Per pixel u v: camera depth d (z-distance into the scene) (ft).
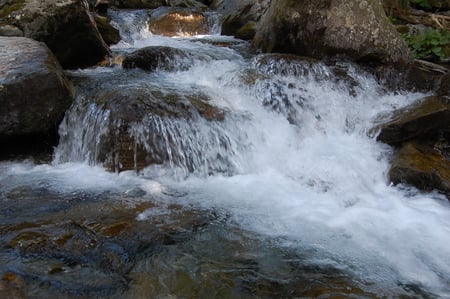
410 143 15.88
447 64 23.85
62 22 19.62
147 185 13.50
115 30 27.27
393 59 21.08
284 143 16.43
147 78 18.99
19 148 15.38
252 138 16.02
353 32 21.07
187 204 12.50
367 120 17.40
